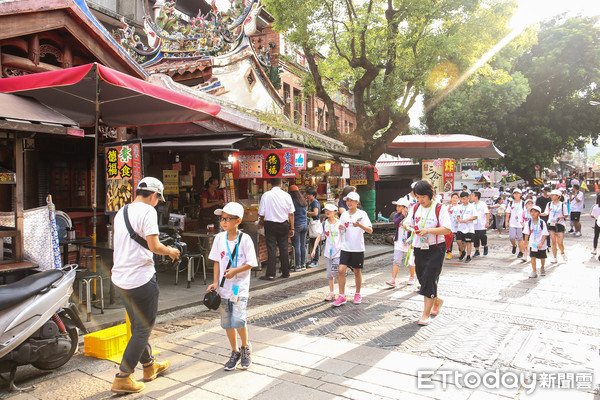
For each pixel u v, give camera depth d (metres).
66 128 5.01
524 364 4.33
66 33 7.24
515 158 31.78
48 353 3.98
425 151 18.08
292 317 6.14
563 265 10.22
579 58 30.31
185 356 4.69
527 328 5.46
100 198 8.72
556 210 10.73
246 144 9.10
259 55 14.25
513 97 27.11
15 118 4.50
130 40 12.64
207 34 12.32
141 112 7.14
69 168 8.52
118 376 3.76
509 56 26.47
